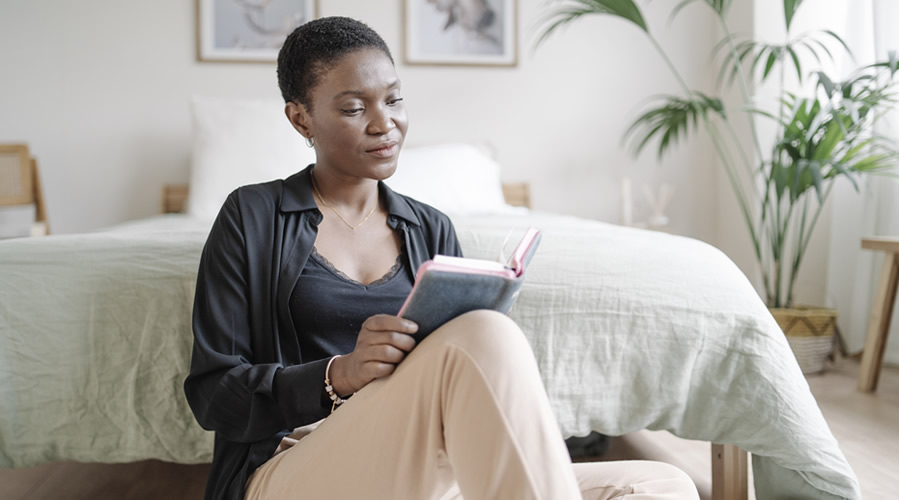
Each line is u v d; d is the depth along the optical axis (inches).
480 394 27.5
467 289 30.4
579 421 54.6
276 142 116.2
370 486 30.4
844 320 116.6
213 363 36.9
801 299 124.7
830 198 120.4
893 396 94.2
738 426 54.4
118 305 53.5
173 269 54.3
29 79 128.0
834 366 111.3
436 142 140.2
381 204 44.5
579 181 145.6
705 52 147.4
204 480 69.5
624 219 139.5
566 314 55.2
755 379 54.0
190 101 120.6
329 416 33.2
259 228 40.1
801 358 105.7
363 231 42.8
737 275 58.1
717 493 57.3
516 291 32.3
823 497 52.4
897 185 105.9
